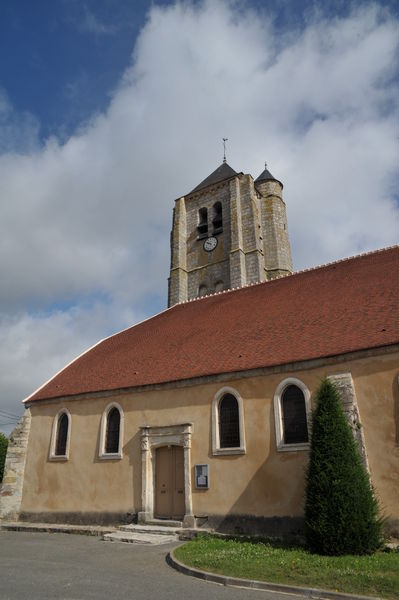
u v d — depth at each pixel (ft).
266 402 49.70
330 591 26.03
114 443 60.70
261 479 47.73
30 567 34.40
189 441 53.57
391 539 39.32
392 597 24.85
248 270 114.62
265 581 28.35
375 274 61.67
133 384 60.49
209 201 130.62
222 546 40.04
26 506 64.80
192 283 124.36
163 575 31.53
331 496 37.27
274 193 132.46
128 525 54.19
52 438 66.28
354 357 45.52
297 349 50.72
